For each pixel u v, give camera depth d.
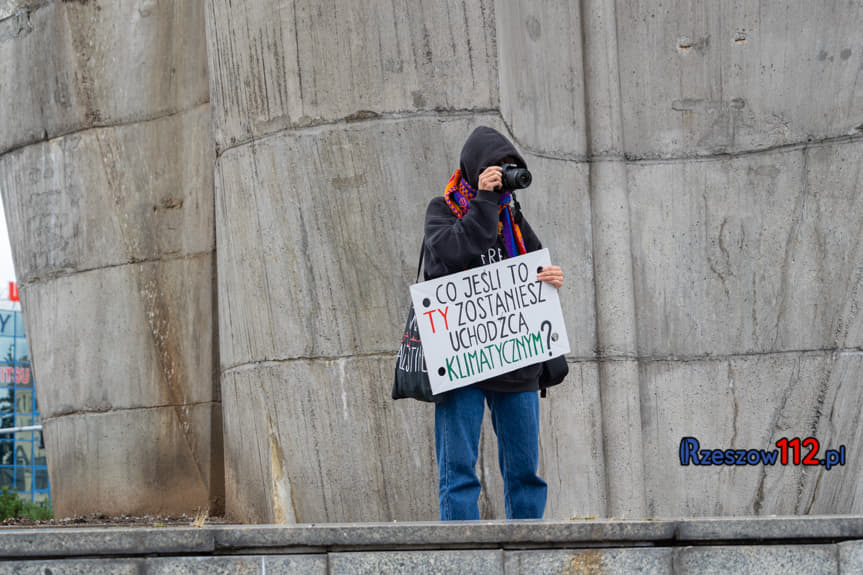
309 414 14.69
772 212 16.44
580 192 16.30
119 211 19.70
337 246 14.64
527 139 15.50
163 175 19.42
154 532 7.12
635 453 15.93
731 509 15.99
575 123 16.45
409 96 14.59
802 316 16.11
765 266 16.38
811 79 16.42
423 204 14.50
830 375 15.87
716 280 16.48
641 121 16.84
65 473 19.98
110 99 19.89
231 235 15.72
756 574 7.16
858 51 16.22
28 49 20.78
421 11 14.61
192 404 18.91
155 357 19.25
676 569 7.18
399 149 14.52
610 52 16.70
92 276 19.86
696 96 16.83
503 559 7.19
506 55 15.02
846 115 16.22
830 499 15.70
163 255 19.31
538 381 9.38
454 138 14.54
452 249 8.84
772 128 16.56
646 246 16.59
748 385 16.20
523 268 9.23
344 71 14.67
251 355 15.36
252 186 15.27
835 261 16.05
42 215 20.56
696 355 16.39
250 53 15.30
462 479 9.04
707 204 16.64
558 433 15.31
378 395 14.44
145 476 19.12
